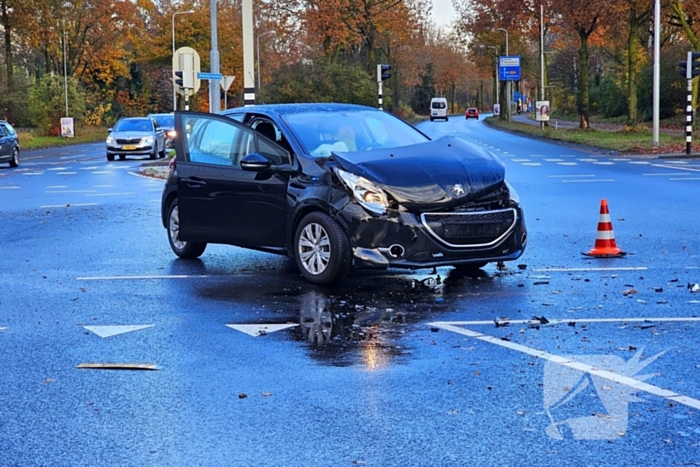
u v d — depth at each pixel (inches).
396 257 341.7
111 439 188.9
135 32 3127.5
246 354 255.9
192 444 185.0
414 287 353.1
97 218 608.4
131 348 265.1
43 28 2488.9
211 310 315.9
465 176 353.1
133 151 1357.0
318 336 275.4
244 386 225.0
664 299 320.8
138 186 874.1
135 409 208.5
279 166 375.2
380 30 2427.4
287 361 247.4
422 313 305.0
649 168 981.8
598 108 3597.4
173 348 264.2
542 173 935.0
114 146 1354.6
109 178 992.2
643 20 1945.1
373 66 2487.7
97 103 3255.4
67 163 1343.5
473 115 4714.6
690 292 332.8
